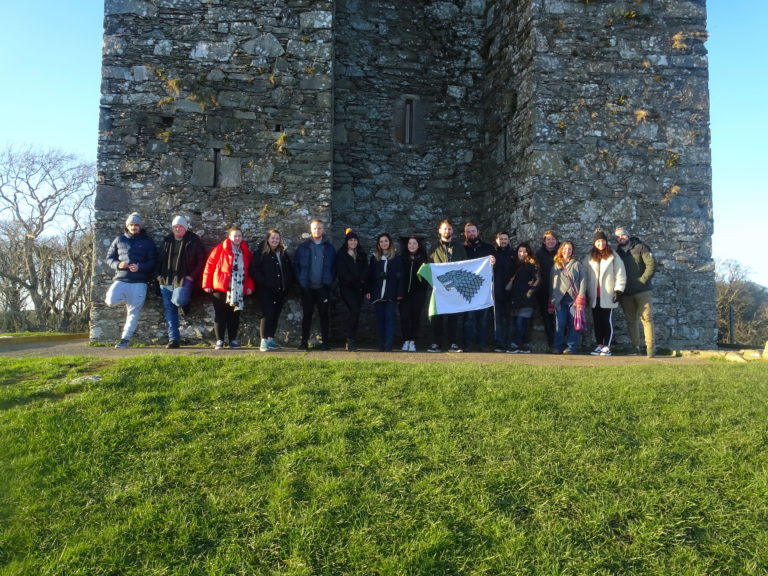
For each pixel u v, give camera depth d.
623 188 9.04
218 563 2.95
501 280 8.41
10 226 27.00
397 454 3.81
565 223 8.86
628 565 3.01
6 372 5.29
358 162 10.43
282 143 8.59
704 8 9.40
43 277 27.00
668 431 4.23
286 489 3.45
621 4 9.23
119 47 8.39
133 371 5.19
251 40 8.63
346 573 2.91
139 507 3.31
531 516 3.31
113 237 8.23
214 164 8.49
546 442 4.00
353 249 7.95
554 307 8.24
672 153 9.19
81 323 26.88
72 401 4.51
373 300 8.09
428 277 7.79
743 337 28.27
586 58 9.12
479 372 5.47
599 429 4.21
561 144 8.96
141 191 8.31
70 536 3.10
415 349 8.42
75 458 3.76
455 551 3.04
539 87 8.98
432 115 10.76
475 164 10.84
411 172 10.61
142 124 8.35
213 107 8.50
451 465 3.71
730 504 3.45
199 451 3.84
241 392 4.75
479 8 11.02
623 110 9.15
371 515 3.27
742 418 4.46
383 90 10.59
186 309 8.15
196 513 3.29
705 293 9.05
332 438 4.00
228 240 7.70
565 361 7.04
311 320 8.04
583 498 3.44
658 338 8.89
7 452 3.80
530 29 9.14
